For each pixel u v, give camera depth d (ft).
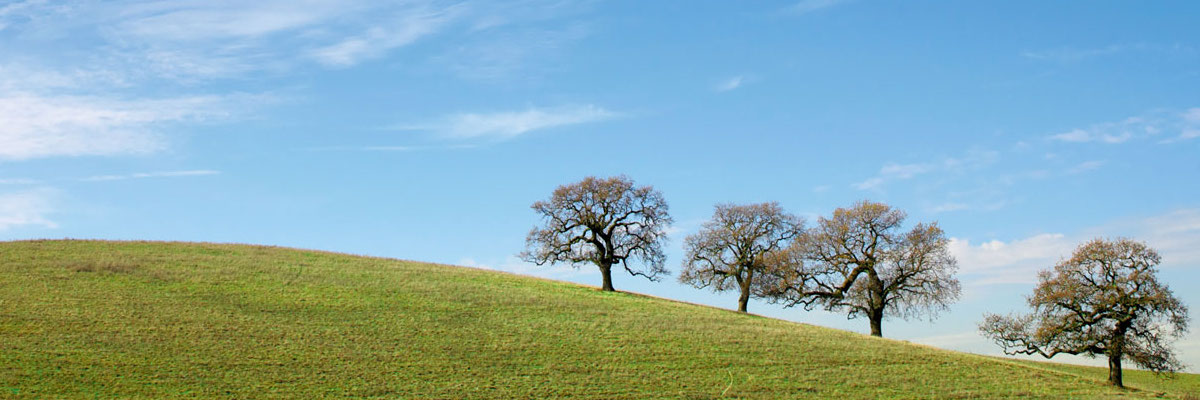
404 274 229.66
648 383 139.95
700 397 133.90
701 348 165.58
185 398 116.88
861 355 168.14
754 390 139.33
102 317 154.20
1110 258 173.88
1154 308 168.35
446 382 133.80
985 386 150.92
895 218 230.68
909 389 145.38
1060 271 178.81
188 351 139.03
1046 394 148.36
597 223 254.88
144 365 129.90
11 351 130.31
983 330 181.98
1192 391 179.93
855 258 232.94
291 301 180.24
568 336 168.66
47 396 112.78
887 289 227.40
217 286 188.55
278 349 144.66
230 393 120.88
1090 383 163.73
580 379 139.95
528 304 198.70
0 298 161.68
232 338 148.66
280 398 120.47
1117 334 169.89
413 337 159.63
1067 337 172.65
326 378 131.44
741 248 256.73
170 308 165.37
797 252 238.48
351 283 206.18
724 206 259.80
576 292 230.27
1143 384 186.70
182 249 241.35
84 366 126.62
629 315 195.52
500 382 135.64
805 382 146.10
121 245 240.94
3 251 211.82
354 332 159.74
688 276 258.98
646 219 256.73
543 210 259.60
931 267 225.35
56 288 173.78
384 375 135.13
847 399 137.18
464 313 183.01
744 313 231.09
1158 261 171.83
